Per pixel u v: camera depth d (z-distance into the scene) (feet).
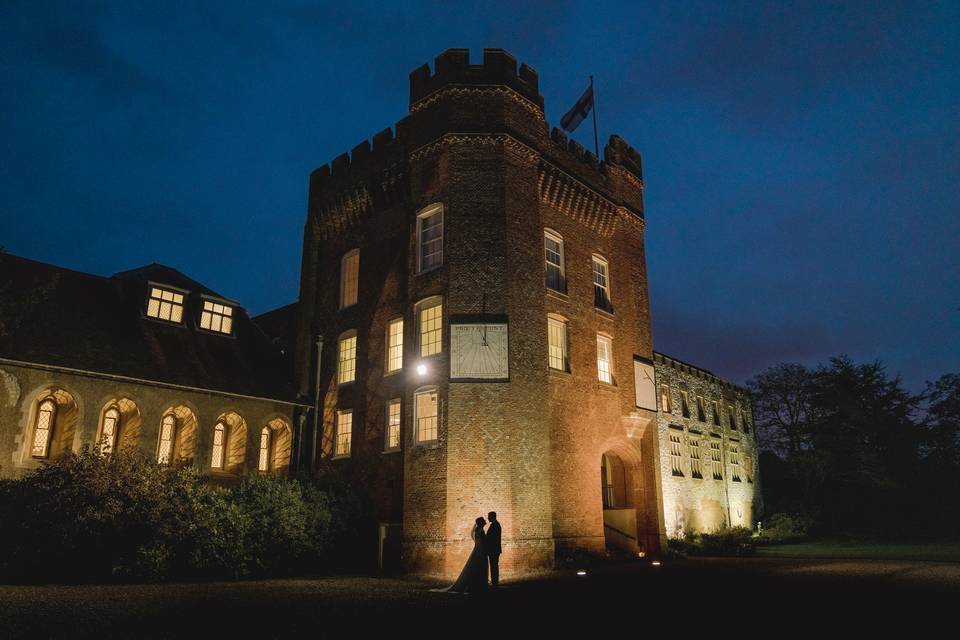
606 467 91.56
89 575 55.57
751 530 131.13
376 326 82.69
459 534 63.62
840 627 31.89
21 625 32.30
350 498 74.08
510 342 69.67
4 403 63.10
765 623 33.24
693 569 68.03
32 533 53.83
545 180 81.10
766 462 180.65
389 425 77.05
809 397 177.78
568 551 71.61
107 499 54.65
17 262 77.71
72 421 67.72
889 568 67.36
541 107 82.17
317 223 95.30
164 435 75.92
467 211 72.90
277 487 67.77
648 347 93.45
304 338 91.61
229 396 79.97
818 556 94.38
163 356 78.13
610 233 93.35
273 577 61.93
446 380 69.05
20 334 67.26
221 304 90.68
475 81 76.84
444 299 72.18
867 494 176.24
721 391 143.13
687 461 120.47
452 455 65.87
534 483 67.77
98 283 84.53
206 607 39.29
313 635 30.09
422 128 78.69
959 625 32.30
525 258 74.23
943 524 170.91
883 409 186.70
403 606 40.32
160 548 56.08
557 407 76.18
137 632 30.63
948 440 183.11
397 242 82.94
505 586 52.60
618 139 98.89
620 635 30.12
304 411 86.89
